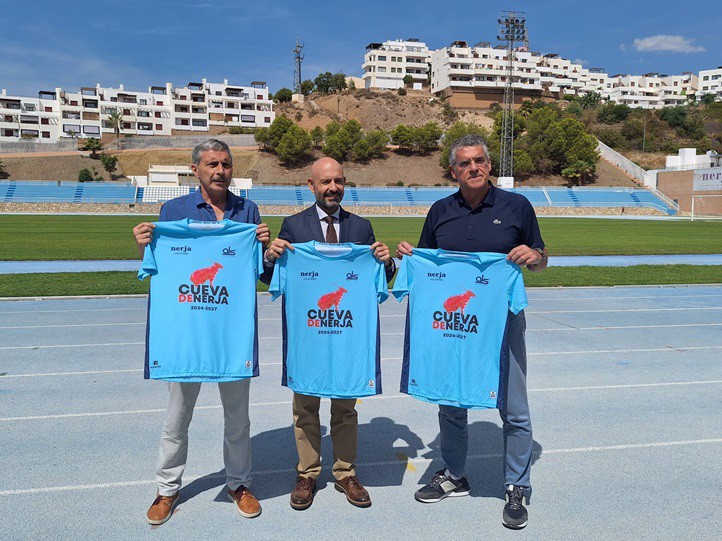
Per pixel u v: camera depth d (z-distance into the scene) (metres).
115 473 4.55
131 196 65.62
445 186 75.31
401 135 87.19
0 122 94.12
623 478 4.52
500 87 116.81
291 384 4.18
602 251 24.50
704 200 66.12
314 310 4.13
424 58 130.75
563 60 139.62
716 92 160.12
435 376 4.09
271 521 3.88
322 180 4.16
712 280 16.22
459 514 4.00
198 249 3.99
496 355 4.00
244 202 4.32
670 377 7.34
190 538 3.66
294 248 4.09
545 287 15.12
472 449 5.13
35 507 4.01
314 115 109.62
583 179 81.12
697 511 4.02
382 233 33.00
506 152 73.00
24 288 13.74
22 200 60.84
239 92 112.00
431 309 4.09
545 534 3.73
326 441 5.27
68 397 6.37
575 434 5.42
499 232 4.00
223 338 4.00
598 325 10.56
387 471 4.65
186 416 3.94
